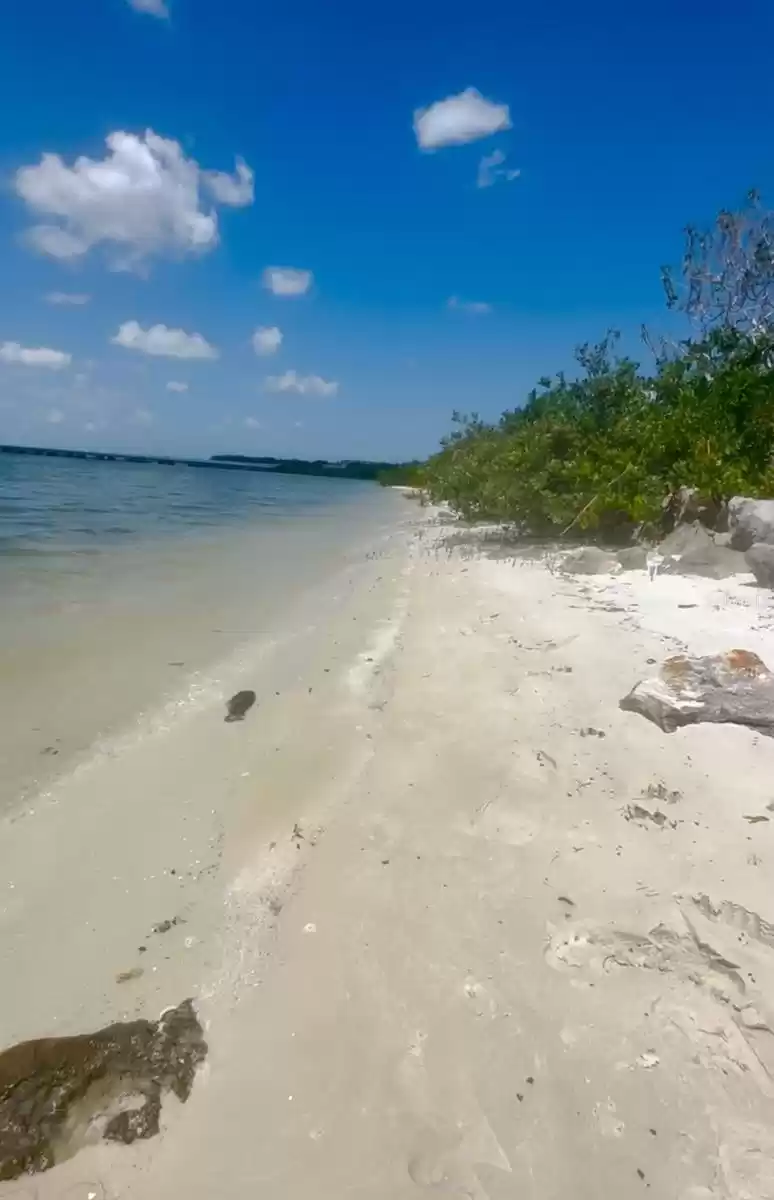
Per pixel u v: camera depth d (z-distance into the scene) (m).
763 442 17.25
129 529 23.98
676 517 16.08
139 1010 3.50
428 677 7.66
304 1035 3.34
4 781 5.60
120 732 6.57
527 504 18.52
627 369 20.11
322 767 5.91
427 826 4.91
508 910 4.05
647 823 4.79
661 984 3.51
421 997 3.50
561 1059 3.15
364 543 22.19
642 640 8.54
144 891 4.39
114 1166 2.80
